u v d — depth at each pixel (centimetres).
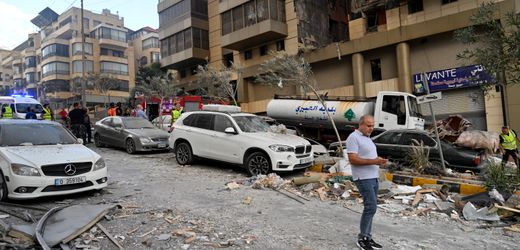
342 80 2452
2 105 2102
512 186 700
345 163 948
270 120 1554
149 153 1404
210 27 3431
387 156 1112
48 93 5812
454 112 1917
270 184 823
